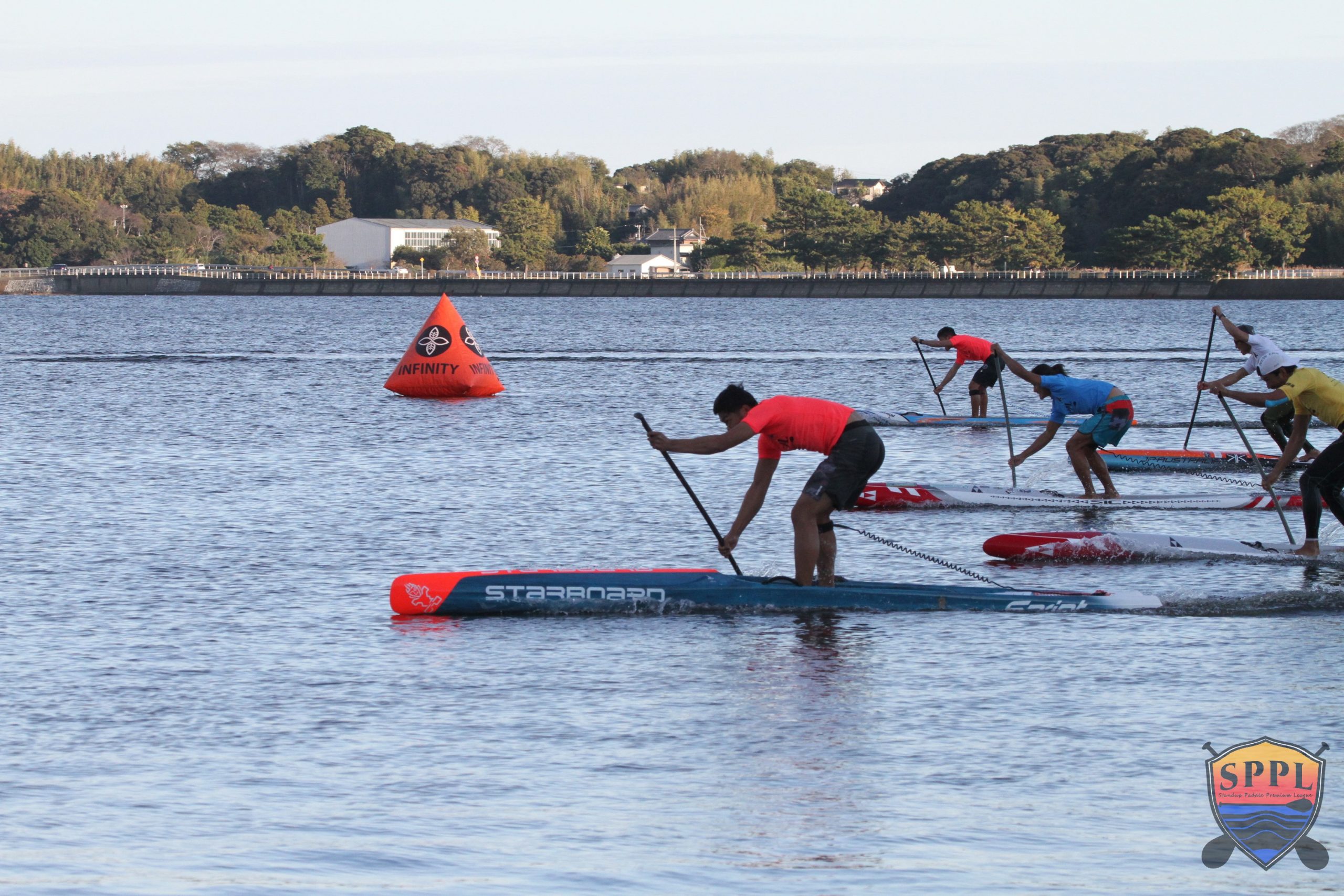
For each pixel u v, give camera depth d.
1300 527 31.56
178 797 14.90
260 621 22.16
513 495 34.72
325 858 13.28
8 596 23.72
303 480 37.19
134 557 27.09
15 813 14.45
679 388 71.44
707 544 28.61
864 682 18.95
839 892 12.45
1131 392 69.88
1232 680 18.94
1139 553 27.30
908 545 29.20
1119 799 14.77
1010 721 17.30
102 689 18.61
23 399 62.41
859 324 160.62
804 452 43.09
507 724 17.27
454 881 12.72
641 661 20.05
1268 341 33.62
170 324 160.25
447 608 22.69
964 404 66.38
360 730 17.05
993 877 12.79
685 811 14.49
